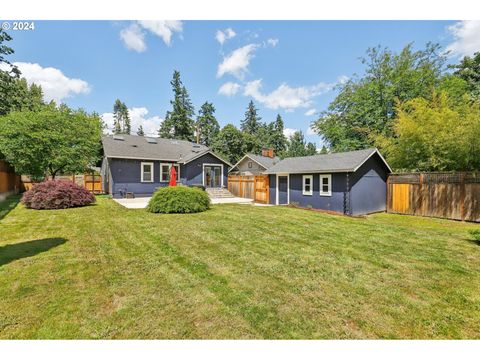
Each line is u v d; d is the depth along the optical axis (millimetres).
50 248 4812
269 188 15328
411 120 12109
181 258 4305
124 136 19547
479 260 4430
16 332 2289
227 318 2537
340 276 3635
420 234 6418
